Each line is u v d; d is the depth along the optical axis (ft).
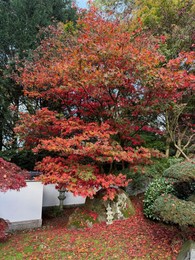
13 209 19.49
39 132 18.28
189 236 13.34
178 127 25.99
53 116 17.20
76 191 14.87
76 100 19.24
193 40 23.95
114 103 18.25
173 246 13.25
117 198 18.06
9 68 24.86
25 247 14.17
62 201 24.21
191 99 25.07
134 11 26.32
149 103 17.85
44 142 15.47
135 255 12.65
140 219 17.49
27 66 21.21
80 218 17.35
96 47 15.10
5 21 27.14
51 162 16.96
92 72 15.19
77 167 16.58
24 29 27.61
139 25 20.54
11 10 28.35
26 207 19.93
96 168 17.60
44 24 28.35
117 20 20.16
